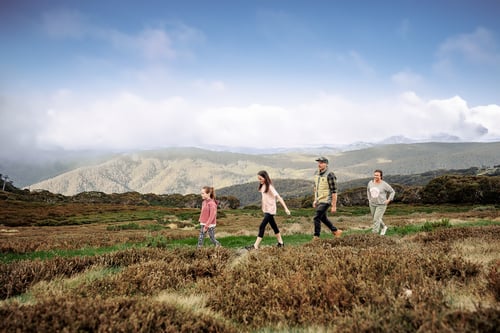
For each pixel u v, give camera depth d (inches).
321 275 219.9
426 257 245.0
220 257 328.2
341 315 168.2
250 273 246.8
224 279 246.2
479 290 187.0
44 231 1536.7
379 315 155.6
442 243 346.9
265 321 182.4
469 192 3545.8
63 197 5698.8
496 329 128.4
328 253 284.8
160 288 242.1
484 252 301.0
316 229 424.2
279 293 201.2
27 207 3444.9
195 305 205.6
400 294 180.2
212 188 453.7
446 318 141.5
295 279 212.1
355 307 169.6
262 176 396.8
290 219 1716.3
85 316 156.8
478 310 141.2
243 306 195.8
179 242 706.2
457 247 317.7
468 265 224.7
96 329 150.8
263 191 398.6
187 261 329.1
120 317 161.3
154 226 1694.1
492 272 196.9
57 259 316.8
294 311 182.4
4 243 628.1
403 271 213.9
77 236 944.9
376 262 235.1
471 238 375.6
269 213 393.7
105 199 5679.1
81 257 339.9
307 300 189.9
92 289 226.4
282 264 258.4
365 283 197.3
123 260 341.1
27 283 252.8
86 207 3789.4
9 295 233.8
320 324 170.1
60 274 283.0
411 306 163.0
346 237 397.7
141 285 240.1
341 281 200.4
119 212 3299.7
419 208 3097.9
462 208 2906.0
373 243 369.4
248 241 632.4
